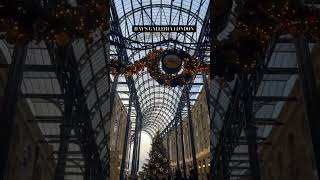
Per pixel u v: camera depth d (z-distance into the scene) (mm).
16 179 17453
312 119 9234
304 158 16203
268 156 22281
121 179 40281
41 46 17969
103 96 29688
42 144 22000
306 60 9695
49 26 8805
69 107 15750
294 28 9109
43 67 14250
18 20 8531
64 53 14234
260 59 14391
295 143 17547
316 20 8844
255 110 20641
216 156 25266
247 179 27594
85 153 21984
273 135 21281
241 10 9359
